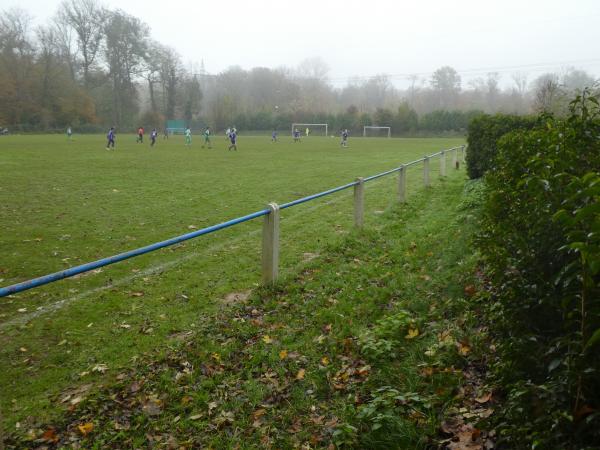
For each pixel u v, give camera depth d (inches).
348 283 248.8
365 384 149.6
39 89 2869.1
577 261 84.8
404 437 118.7
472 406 127.0
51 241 346.6
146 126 3388.3
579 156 116.4
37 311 226.8
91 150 1373.0
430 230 354.9
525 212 121.1
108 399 156.4
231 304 232.8
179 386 162.4
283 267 284.0
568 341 87.2
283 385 157.9
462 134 2970.0
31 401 157.9
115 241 349.7
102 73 3331.7
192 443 134.0
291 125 3440.0
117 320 217.8
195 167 890.1
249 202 512.1
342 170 859.4
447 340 163.3
